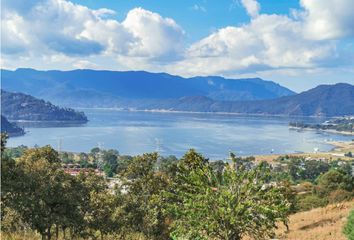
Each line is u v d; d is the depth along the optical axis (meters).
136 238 51.78
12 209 36.88
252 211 28.06
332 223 50.25
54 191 38.41
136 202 51.47
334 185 83.44
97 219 47.56
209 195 27.53
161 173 54.41
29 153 51.84
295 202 73.56
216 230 28.22
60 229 51.53
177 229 29.58
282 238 44.88
